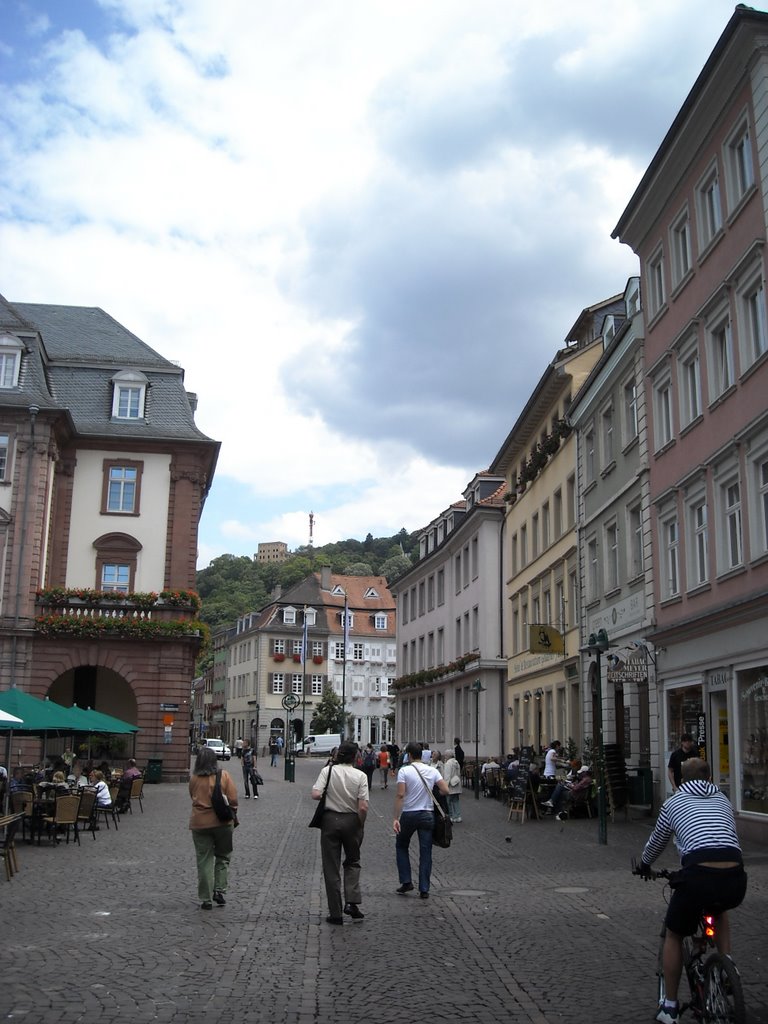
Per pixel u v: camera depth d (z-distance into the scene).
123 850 18.17
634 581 27.31
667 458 24.81
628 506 27.94
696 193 23.09
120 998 7.59
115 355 48.62
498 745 45.84
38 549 41.53
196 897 12.67
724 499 21.69
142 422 45.94
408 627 64.88
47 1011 7.20
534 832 22.05
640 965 8.94
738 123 20.80
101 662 41.75
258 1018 7.11
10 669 40.59
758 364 19.64
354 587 107.50
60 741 42.44
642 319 26.66
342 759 11.34
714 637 21.30
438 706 55.94
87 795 20.31
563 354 35.94
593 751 25.03
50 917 11.10
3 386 42.62
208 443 45.56
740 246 20.69
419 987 8.09
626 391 28.66
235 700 108.81
